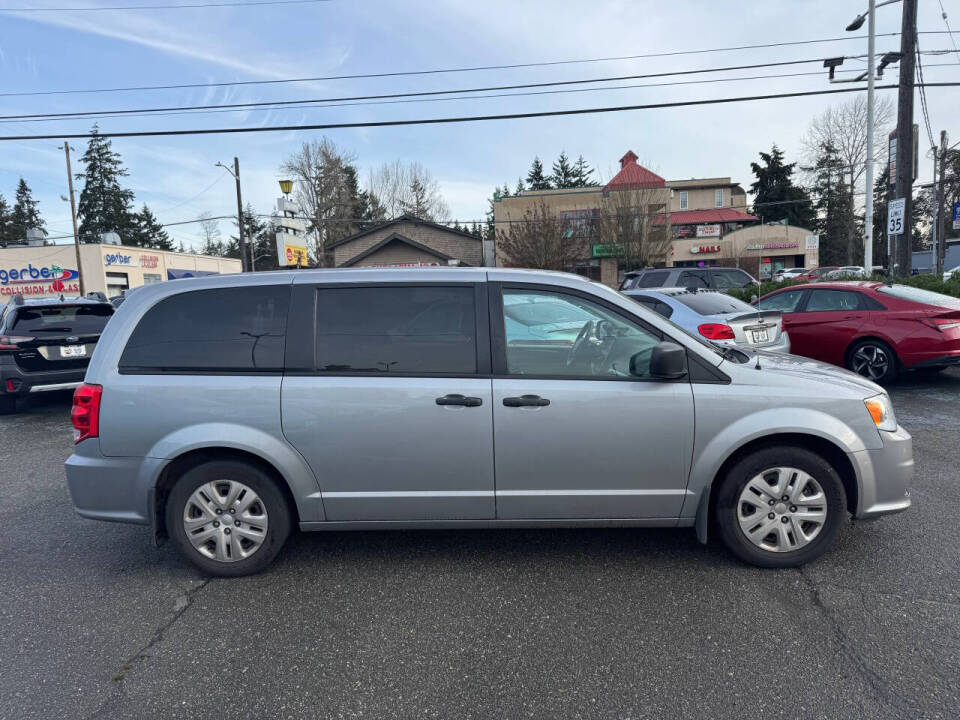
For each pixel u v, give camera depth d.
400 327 3.41
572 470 3.33
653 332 3.39
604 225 34.56
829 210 56.53
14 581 3.55
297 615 3.10
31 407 9.43
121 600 3.30
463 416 3.30
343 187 57.56
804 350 8.67
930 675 2.49
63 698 2.49
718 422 3.29
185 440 3.31
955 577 3.27
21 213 81.00
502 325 3.39
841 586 3.21
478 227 46.34
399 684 2.53
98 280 39.09
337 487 3.38
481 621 3.00
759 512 3.37
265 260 74.50
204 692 2.51
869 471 3.32
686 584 3.29
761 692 2.42
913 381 8.74
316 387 3.31
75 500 3.43
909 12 12.64
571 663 2.64
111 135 14.44
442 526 3.45
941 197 35.56
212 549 3.49
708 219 48.47
